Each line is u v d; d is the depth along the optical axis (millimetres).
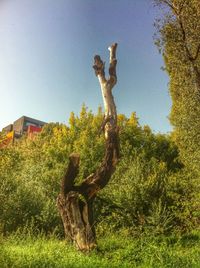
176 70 18891
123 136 31016
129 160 23516
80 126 32531
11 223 17531
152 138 31469
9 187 19188
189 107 18422
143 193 18391
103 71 14047
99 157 27656
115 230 17578
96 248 11781
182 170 21641
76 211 12219
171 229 16938
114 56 14117
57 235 16766
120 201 18312
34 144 35750
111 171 13055
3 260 8898
